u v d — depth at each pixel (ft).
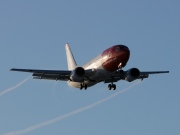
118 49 613.11
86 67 649.61
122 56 610.24
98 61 628.28
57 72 632.79
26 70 620.90
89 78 639.35
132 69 638.12
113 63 615.57
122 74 635.66
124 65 619.67
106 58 617.62
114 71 625.82
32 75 632.38
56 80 648.38
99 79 638.53
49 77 641.40
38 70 624.59
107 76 632.79
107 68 621.31
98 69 627.05
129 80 640.58
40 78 639.76
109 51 618.44
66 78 649.61
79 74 626.64
